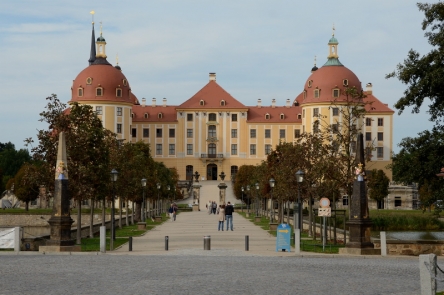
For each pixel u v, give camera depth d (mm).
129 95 153625
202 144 172750
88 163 48469
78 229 46469
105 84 149500
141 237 53969
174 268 26469
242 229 66875
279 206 75062
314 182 54719
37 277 23109
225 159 172500
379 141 165500
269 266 27781
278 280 22609
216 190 154750
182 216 104562
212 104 173000
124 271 25203
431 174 47312
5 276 23422
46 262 29062
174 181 130125
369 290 20297
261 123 172750
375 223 84125
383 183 127875
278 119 173375
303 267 27500
